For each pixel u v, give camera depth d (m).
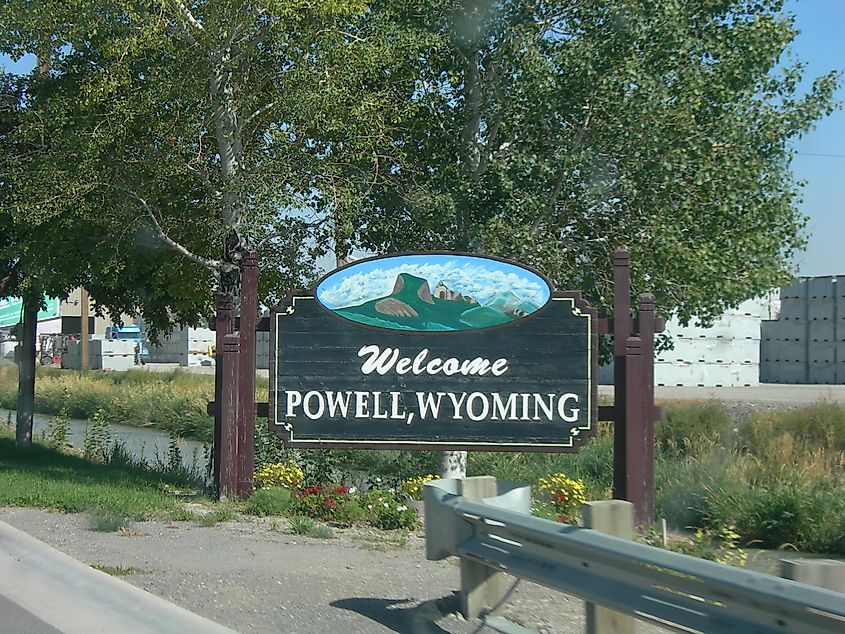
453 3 14.80
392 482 14.96
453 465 15.30
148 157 14.33
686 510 14.71
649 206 14.51
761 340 48.72
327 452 15.41
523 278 12.02
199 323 19.08
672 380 43.62
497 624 6.47
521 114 15.18
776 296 47.97
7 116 16.62
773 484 15.55
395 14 14.91
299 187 14.17
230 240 14.41
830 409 23.33
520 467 18.52
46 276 15.94
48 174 14.15
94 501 11.91
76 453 21.28
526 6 14.59
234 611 7.14
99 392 39.47
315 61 13.59
